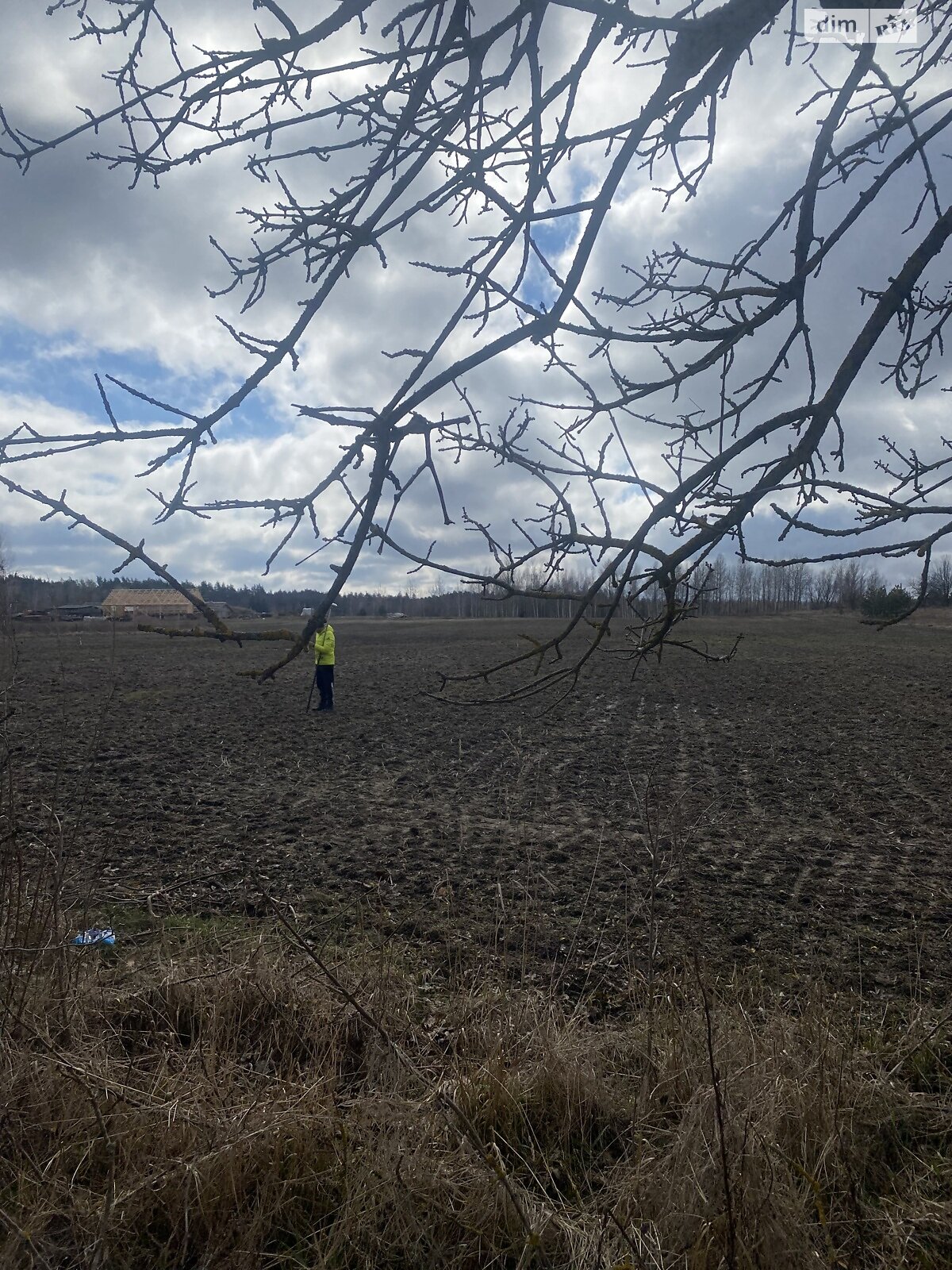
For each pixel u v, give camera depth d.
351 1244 3.20
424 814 9.57
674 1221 3.19
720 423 2.83
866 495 2.42
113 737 13.55
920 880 7.51
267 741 13.79
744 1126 3.39
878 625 2.46
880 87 2.65
